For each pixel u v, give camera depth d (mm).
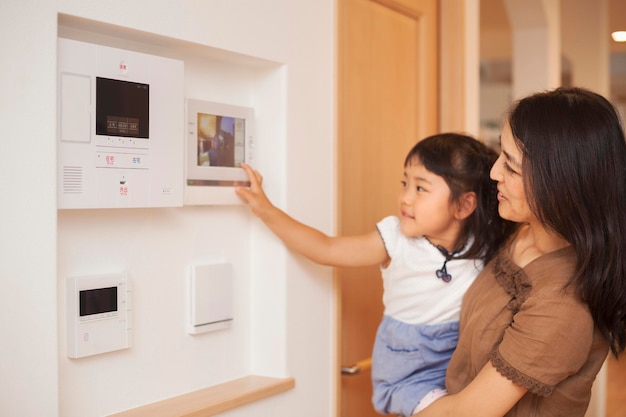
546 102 1144
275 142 1460
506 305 1216
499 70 5688
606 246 1092
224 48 1296
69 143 1053
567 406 1192
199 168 1322
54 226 1014
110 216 1206
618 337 1135
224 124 1381
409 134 1992
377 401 1524
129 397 1240
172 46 1268
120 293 1197
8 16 958
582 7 3955
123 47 1210
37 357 995
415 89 2027
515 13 3209
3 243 957
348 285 1761
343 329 1739
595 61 4109
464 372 1312
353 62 1716
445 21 2107
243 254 1483
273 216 1396
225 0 1295
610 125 1108
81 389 1159
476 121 2254
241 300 1479
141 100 1152
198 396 1331
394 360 1470
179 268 1338
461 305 1374
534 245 1268
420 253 1416
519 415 1211
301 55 1484
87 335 1145
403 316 1464
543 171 1105
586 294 1094
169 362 1317
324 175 1563
